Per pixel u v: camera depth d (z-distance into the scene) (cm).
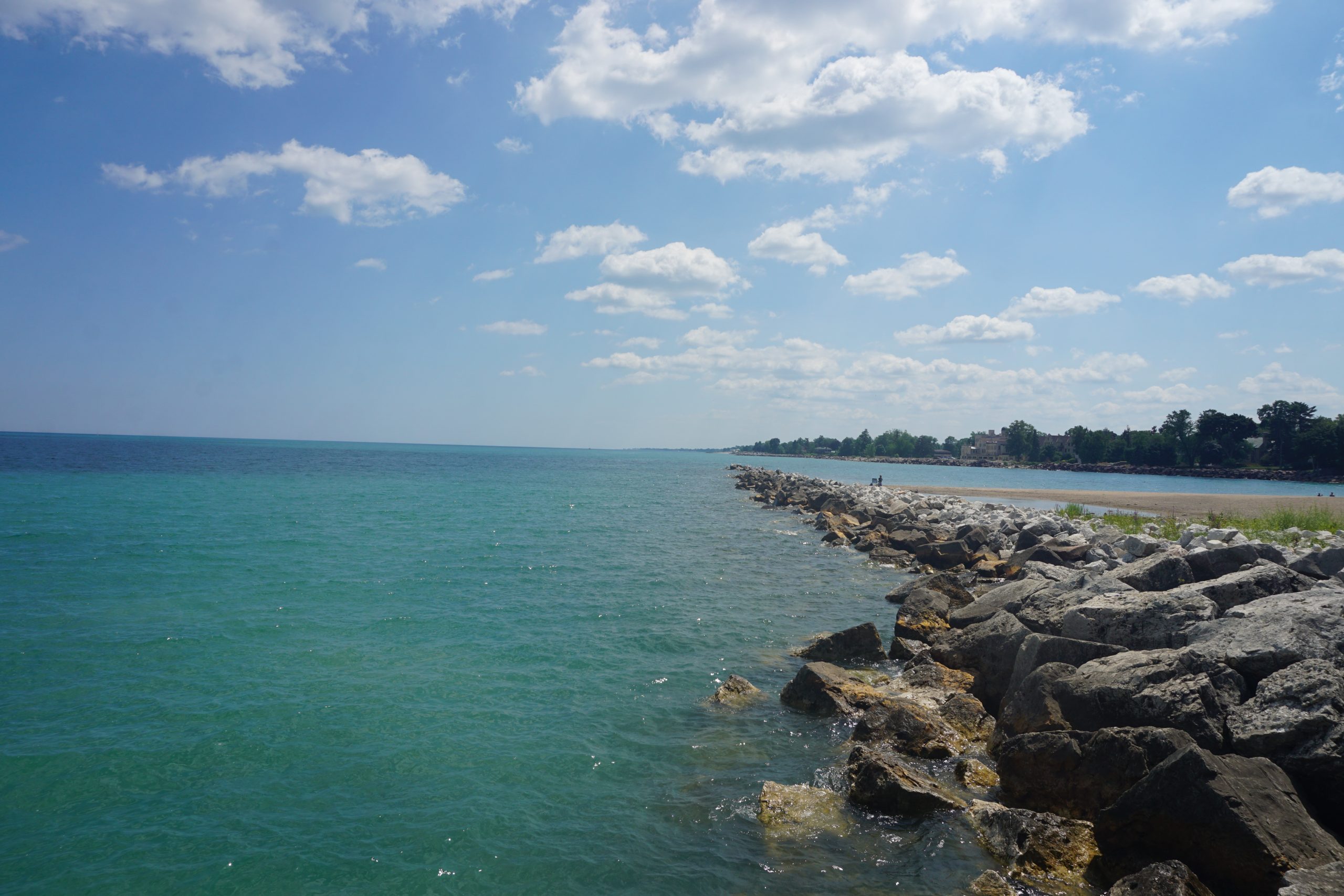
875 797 944
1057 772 903
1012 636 1320
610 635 1814
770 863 837
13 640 1656
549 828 915
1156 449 16238
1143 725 944
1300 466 13388
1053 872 786
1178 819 739
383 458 17475
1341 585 1396
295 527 3797
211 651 1605
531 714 1287
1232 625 1110
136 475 7794
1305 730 824
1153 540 2300
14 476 7181
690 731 1226
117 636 1706
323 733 1186
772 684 1473
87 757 1080
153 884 793
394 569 2633
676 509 5603
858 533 3684
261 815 935
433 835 896
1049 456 19188
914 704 1191
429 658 1593
